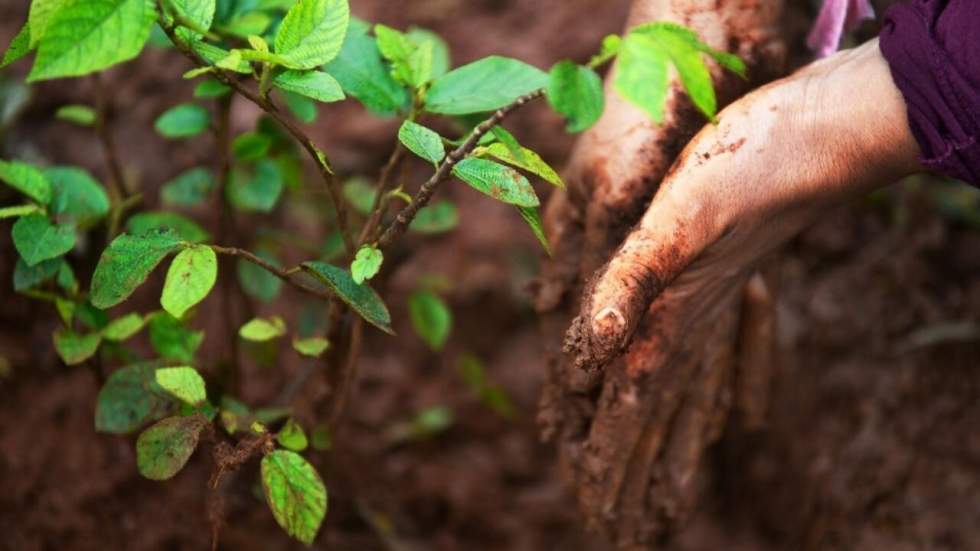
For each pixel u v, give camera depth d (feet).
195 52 2.91
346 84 3.15
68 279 3.34
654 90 2.74
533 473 4.50
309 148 2.98
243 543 3.98
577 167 3.29
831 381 4.33
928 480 4.18
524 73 3.12
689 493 3.47
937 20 2.97
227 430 3.23
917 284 4.42
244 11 3.25
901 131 3.03
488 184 2.92
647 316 3.20
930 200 4.46
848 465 4.24
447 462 4.50
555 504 4.46
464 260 4.59
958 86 2.93
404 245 4.41
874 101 3.04
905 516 4.15
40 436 4.07
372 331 4.55
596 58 2.91
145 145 4.45
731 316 3.35
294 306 4.35
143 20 2.72
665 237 3.00
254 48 2.94
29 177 3.22
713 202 3.05
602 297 2.90
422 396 4.52
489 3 4.83
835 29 3.22
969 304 4.38
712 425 3.45
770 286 3.50
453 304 4.55
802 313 4.41
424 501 4.45
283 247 4.33
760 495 4.32
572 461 3.43
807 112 3.07
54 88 4.45
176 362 3.32
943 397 4.27
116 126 4.46
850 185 3.11
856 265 4.46
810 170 3.08
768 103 3.09
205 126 3.53
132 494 4.01
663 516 3.48
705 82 2.79
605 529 3.48
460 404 4.52
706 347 3.34
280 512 3.01
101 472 4.03
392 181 4.43
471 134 2.93
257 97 2.93
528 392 4.54
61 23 2.68
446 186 4.64
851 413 4.31
